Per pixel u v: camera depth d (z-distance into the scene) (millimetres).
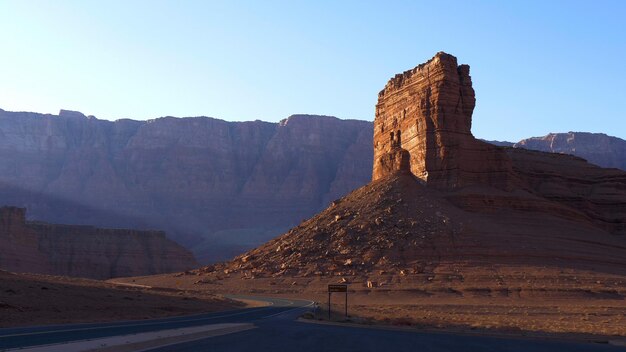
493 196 129000
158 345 33750
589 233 128375
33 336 36156
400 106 148000
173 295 96375
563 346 40750
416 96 141500
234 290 118812
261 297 107812
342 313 73750
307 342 37906
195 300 89438
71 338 35031
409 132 142625
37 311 55156
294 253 128125
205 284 127938
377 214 129125
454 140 133500
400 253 115625
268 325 52125
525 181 147375
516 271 105562
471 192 128750
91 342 32281
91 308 62625
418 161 137750
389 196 133500
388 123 152875
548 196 145250
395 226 123688
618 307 85938
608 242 125125
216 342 36125
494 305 90188
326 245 126250
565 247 116562
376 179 147000
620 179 156000
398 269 111312
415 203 128875
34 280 79500
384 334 46625
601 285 99062
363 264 115688
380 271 111562
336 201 150000
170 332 40062
